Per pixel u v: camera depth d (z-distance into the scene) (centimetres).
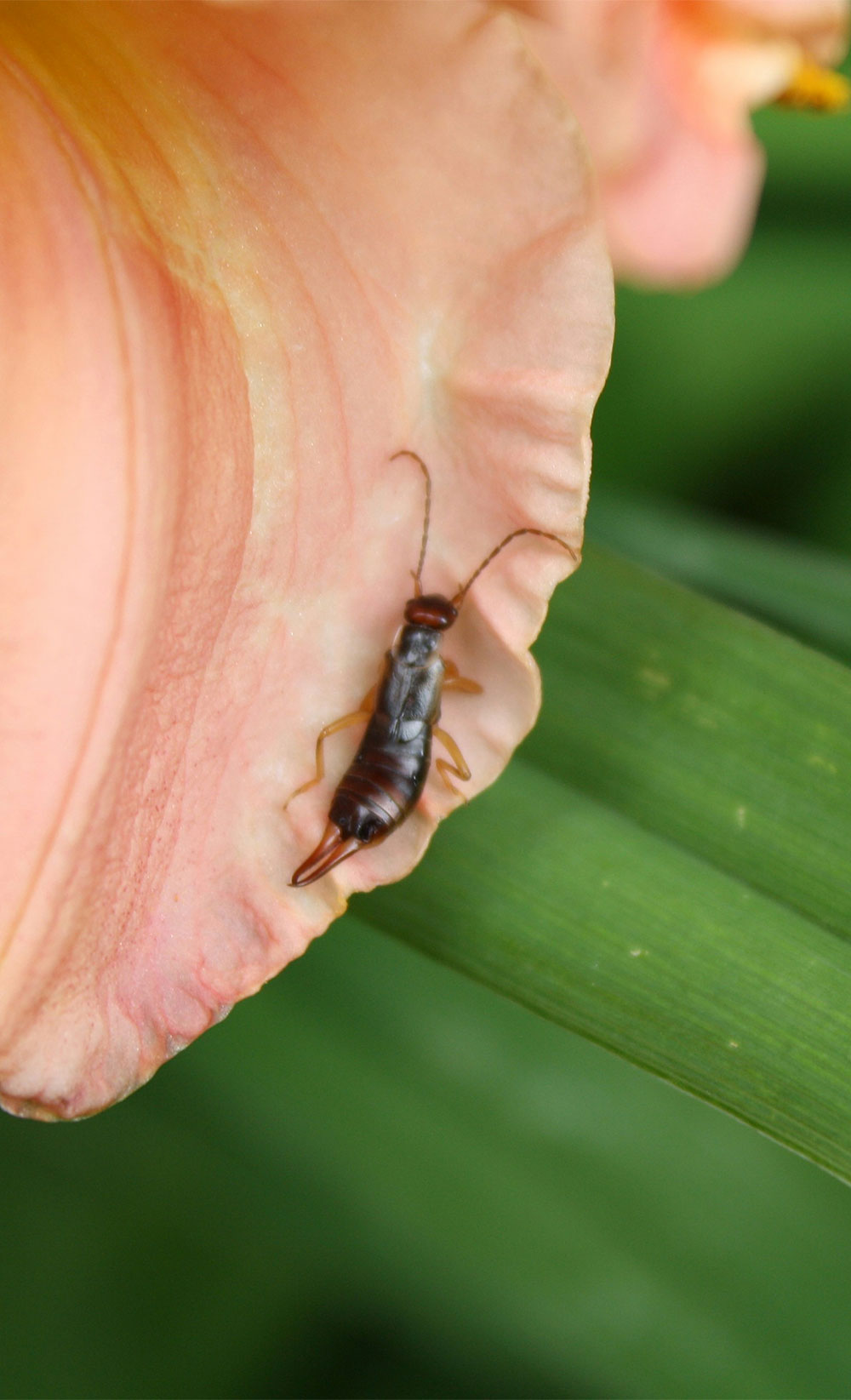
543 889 21
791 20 22
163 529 18
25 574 18
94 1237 23
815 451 27
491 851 21
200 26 18
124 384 18
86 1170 23
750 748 21
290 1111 22
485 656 19
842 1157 20
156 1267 23
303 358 18
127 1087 18
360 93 18
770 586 23
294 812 19
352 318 18
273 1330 23
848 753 21
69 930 18
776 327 27
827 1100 20
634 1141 22
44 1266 23
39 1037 18
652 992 21
